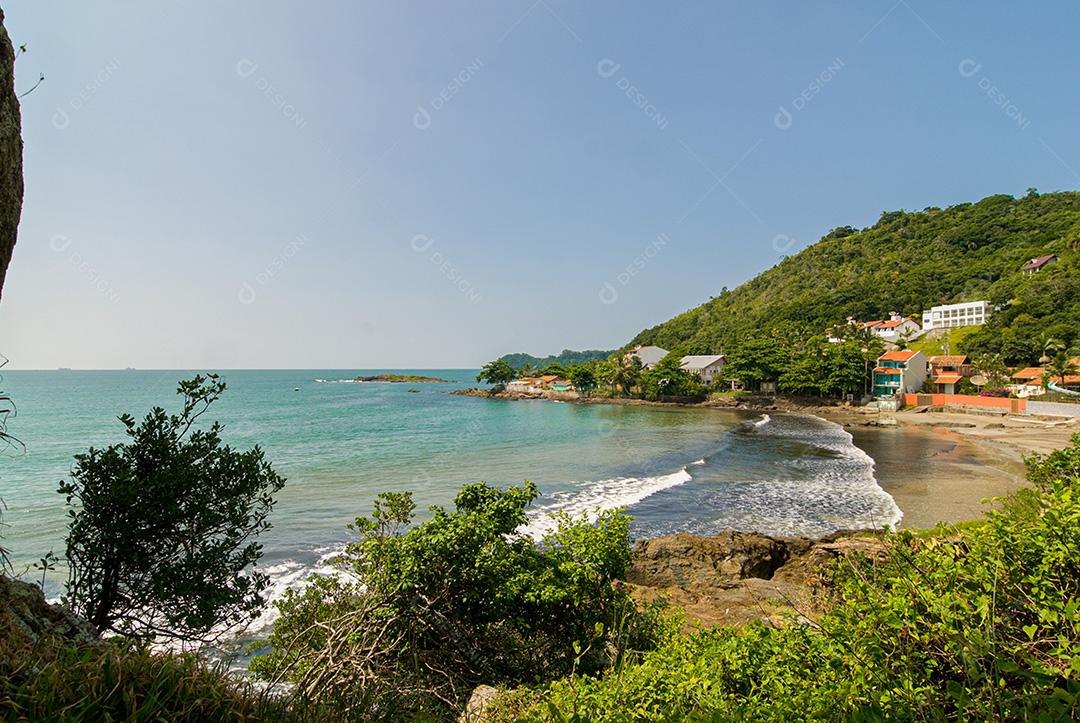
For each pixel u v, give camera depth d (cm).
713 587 1331
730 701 404
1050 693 270
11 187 441
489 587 771
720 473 3038
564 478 2927
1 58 432
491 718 529
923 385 7900
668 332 16100
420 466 3238
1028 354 7681
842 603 535
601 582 836
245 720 305
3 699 254
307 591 867
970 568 361
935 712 278
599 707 452
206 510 652
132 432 648
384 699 489
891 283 12588
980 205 15612
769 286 16088
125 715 274
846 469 3114
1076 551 325
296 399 10262
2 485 2516
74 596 593
